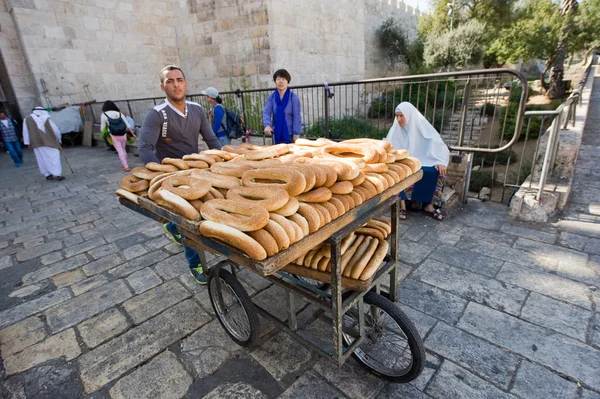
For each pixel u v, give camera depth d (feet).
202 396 5.86
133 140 29.99
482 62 62.80
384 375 5.76
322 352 5.49
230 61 34.53
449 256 9.68
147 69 39.68
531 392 5.48
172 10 39.96
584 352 6.14
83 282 9.77
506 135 34.99
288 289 5.59
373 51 62.64
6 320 8.26
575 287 7.86
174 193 4.76
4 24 32.32
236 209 4.10
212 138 9.72
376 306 5.64
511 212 11.54
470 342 6.59
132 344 7.19
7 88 37.14
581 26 52.03
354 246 5.68
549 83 53.47
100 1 35.12
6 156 33.12
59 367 6.70
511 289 8.02
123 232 13.14
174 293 8.95
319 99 38.40
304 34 34.73
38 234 13.50
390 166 5.90
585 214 11.28
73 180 22.07
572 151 12.12
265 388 5.94
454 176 13.38
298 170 4.57
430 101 35.29
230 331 7.04
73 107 35.04
